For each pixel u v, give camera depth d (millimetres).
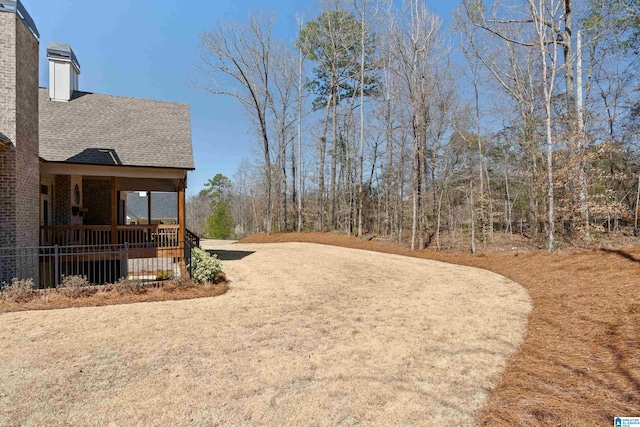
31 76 9555
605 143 13008
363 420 3318
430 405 3551
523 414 3186
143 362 4664
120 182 16422
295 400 3697
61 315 6773
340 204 30078
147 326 6180
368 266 14000
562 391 3547
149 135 13875
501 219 22828
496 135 20016
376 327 6234
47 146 11648
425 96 19500
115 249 11555
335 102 28828
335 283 10555
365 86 28094
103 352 4984
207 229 40062
